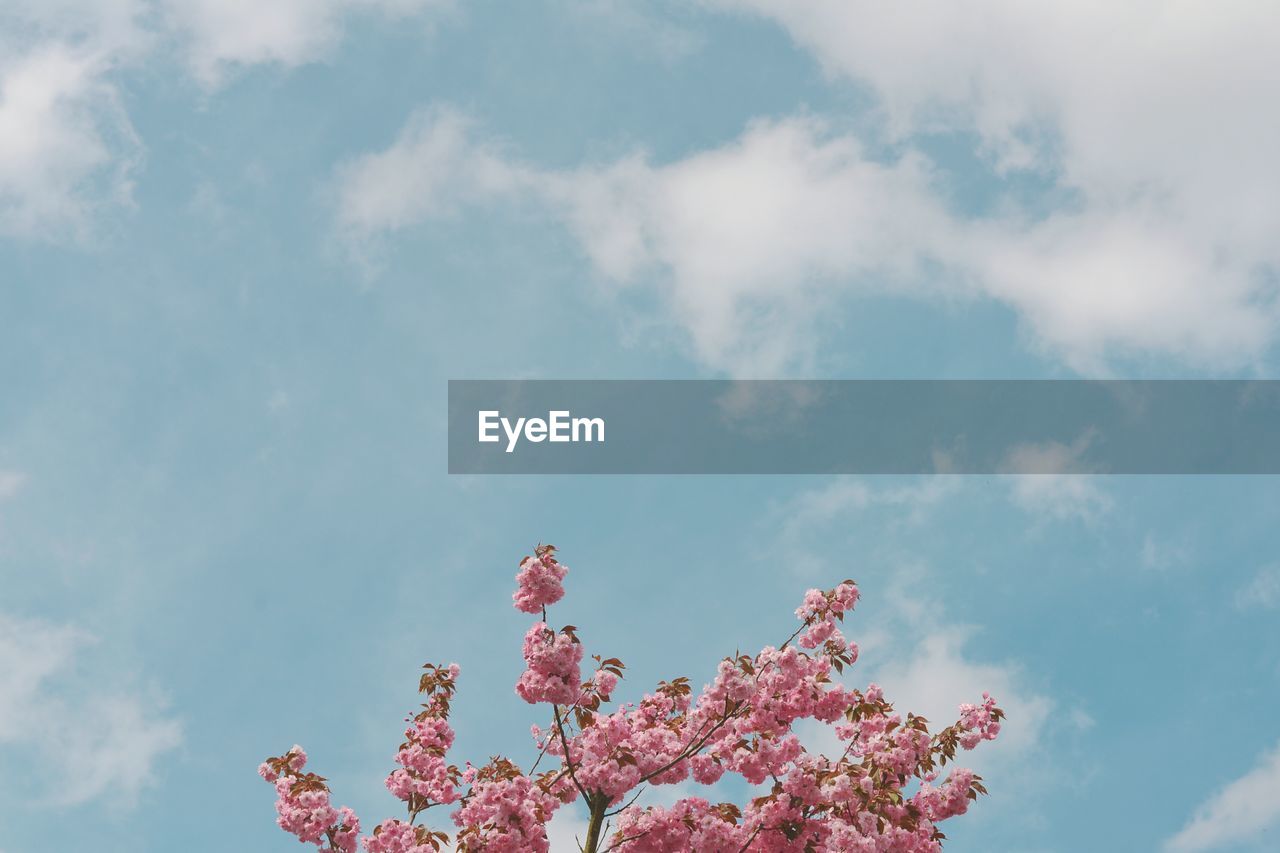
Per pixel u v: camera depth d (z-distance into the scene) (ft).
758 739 21.21
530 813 20.68
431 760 22.15
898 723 21.35
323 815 21.49
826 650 21.44
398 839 21.62
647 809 21.22
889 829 20.76
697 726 21.49
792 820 20.95
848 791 20.80
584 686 21.48
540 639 21.13
